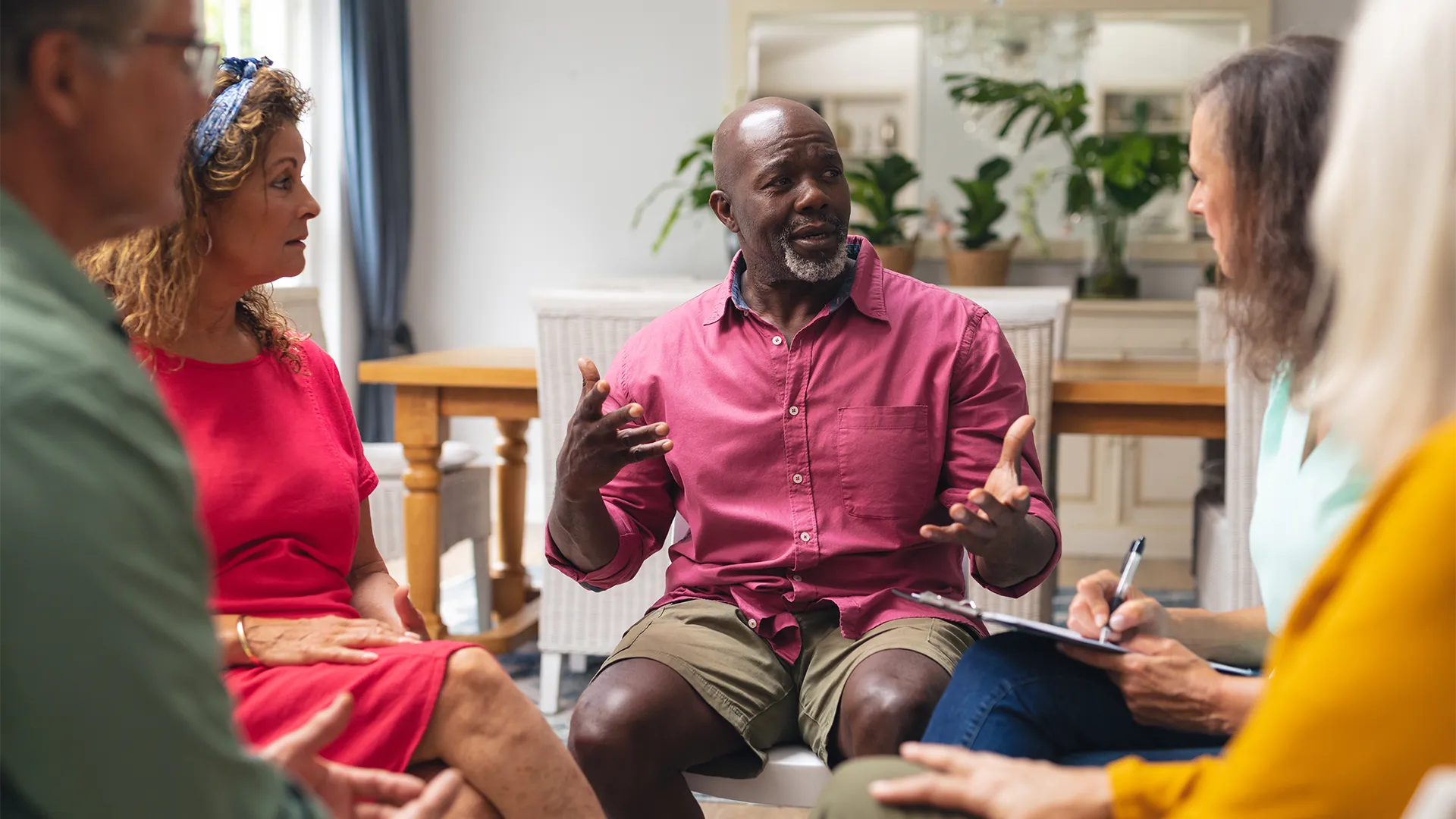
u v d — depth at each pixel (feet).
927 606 5.35
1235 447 7.93
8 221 2.38
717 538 5.51
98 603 2.21
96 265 4.45
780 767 5.11
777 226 5.36
